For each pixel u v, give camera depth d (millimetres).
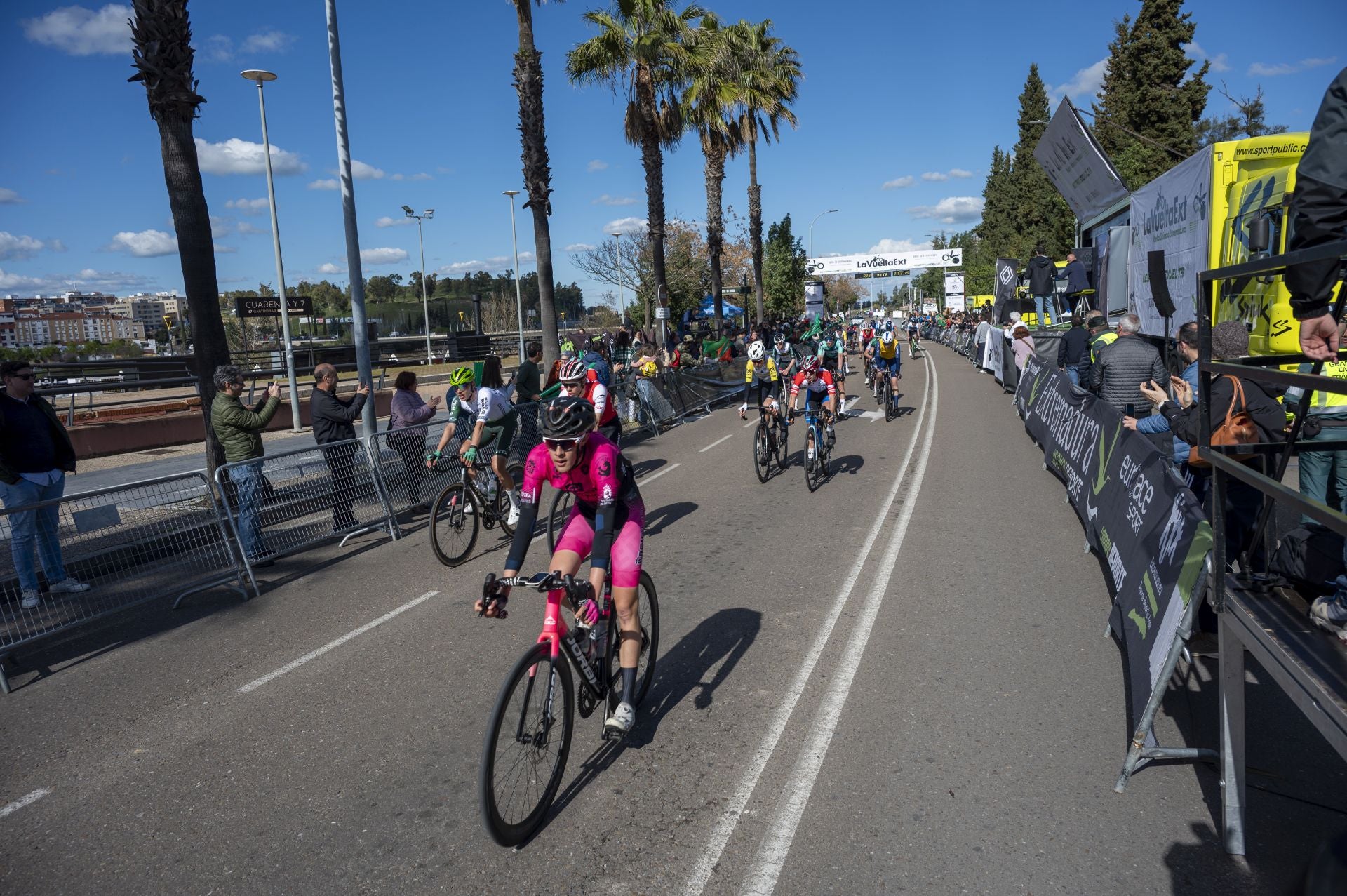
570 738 3465
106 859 3166
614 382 15500
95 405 17750
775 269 48500
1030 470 9773
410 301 49781
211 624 5895
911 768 3469
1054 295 18172
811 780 3420
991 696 4070
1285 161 8414
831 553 6703
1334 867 1375
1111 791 3227
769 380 15539
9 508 5160
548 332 15344
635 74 20203
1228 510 4438
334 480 7762
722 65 23844
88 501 5723
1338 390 2186
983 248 59312
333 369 7984
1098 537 5973
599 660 3598
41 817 3502
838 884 2773
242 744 4039
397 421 8859
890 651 4680
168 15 8250
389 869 2992
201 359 8844
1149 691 3402
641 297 40656
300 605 6219
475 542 7473
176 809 3488
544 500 8281
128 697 4719
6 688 4914
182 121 8523
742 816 3195
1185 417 4664
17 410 6293
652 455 12664
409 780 3611
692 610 5504
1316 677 2287
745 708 4094
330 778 3660
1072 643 4664
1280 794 3182
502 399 7559
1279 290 7406
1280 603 2854
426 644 5227
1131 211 12172
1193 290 9250
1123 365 7473
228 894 2910
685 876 2861
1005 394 18641
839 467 10617
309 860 3076
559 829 3182
